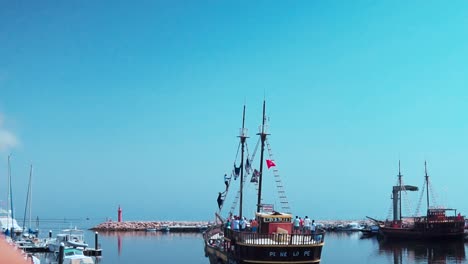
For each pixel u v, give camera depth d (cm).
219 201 7406
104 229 15312
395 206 13562
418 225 10938
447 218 10800
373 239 12519
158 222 16225
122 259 7600
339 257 8056
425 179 13288
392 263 7169
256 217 5169
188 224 16000
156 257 7875
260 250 4441
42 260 7094
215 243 6359
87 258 6631
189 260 7494
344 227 15875
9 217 9638
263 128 6222
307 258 4516
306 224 4956
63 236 8312
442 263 7094
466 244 10450
